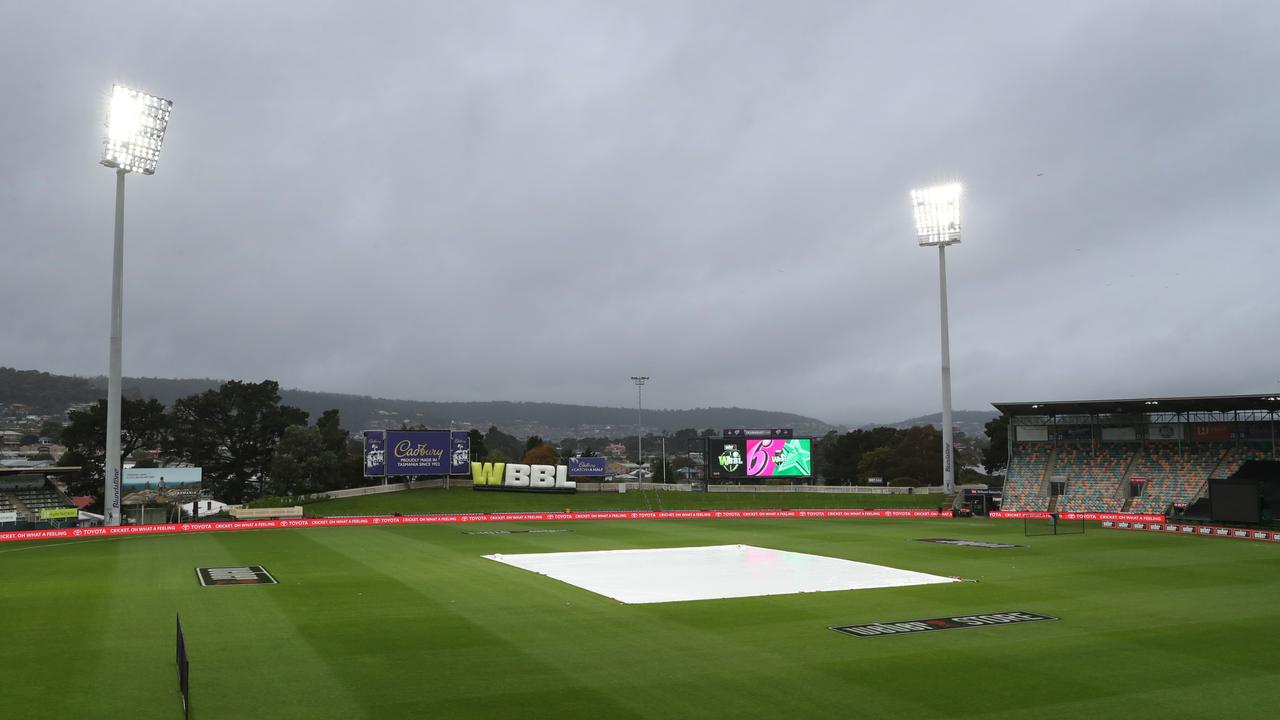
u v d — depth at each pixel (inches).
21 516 2696.9
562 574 1536.7
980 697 733.9
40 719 667.4
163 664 842.8
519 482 4005.9
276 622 1067.3
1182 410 3221.0
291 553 1919.3
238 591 1327.5
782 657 877.8
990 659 871.1
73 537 2405.3
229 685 767.1
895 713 688.4
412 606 1186.0
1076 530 2630.4
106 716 676.1
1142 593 1328.7
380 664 845.2
